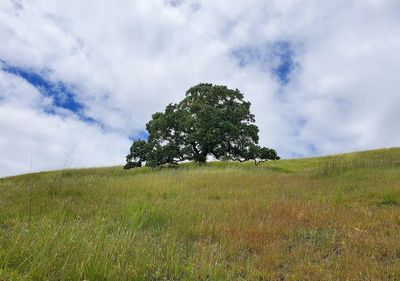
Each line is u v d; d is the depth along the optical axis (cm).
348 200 1257
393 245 710
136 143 4734
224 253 693
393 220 912
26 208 1045
